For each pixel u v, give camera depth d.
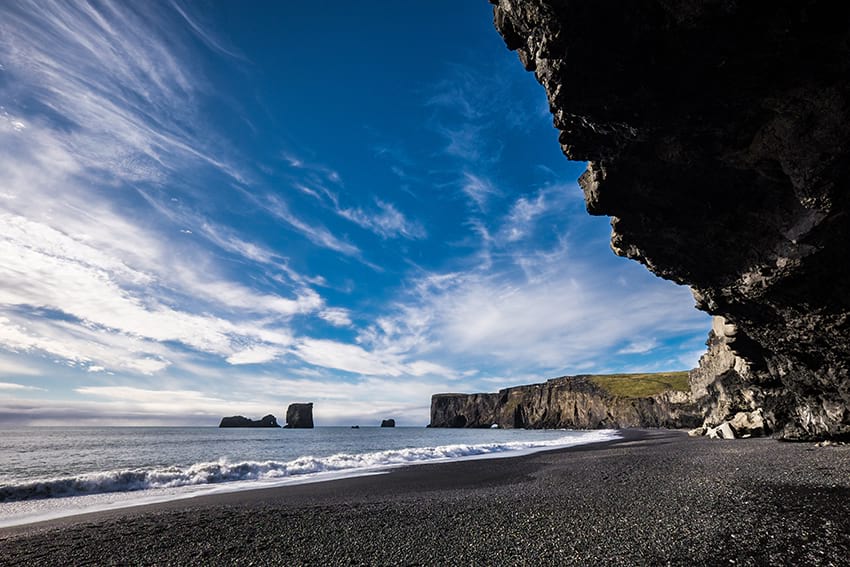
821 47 10.25
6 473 27.88
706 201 17.02
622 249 22.17
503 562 7.36
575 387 165.62
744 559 7.10
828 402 24.94
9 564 7.97
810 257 16.16
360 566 7.47
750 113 12.72
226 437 90.12
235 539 9.30
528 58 14.15
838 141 11.99
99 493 16.72
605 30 11.13
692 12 9.99
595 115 13.82
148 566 7.75
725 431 37.50
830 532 8.38
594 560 7.28
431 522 10.44
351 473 22.75
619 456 26.39
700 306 24.20
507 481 17.73
